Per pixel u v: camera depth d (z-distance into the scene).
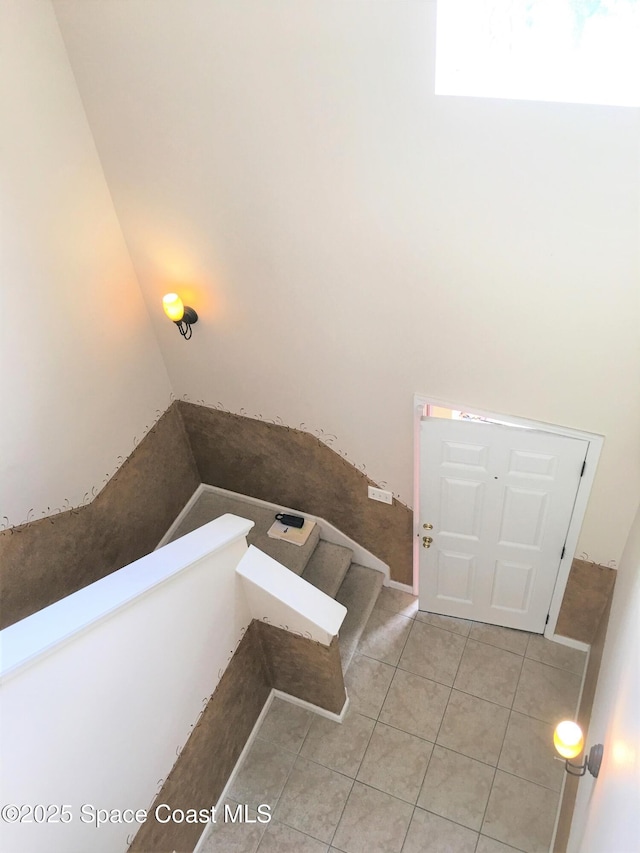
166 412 4.63
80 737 2.65
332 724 4.29
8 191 3.07
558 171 2.57
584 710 3.85
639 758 1.76
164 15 2.80
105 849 2.99
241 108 2.96
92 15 2.95
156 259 3.86
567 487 3.68
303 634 3.74
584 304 2.92
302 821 3.89
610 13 2.32
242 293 3.78
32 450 3.53
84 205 3.52
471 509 4.07
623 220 2.59
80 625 2.46
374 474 4.34
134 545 4.56
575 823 3.01
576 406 3.32
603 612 4.12
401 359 3.60
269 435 4.55
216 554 3.25
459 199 2.83
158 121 3.20
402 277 3.23
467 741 4.14
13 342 3.28
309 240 3.31
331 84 2.70
